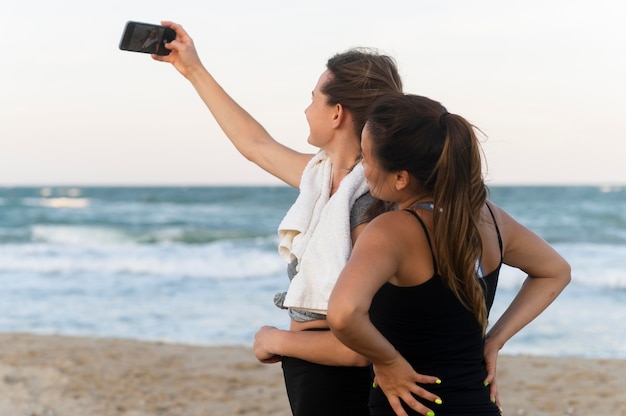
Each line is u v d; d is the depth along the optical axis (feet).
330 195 8.03
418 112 6.73
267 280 54.19
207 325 37.11
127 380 23.09
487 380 7.02
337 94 7.96
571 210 121.70
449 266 6.56
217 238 86.94
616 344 33.01
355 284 6.19
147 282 53.47
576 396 21.89
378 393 7.00
